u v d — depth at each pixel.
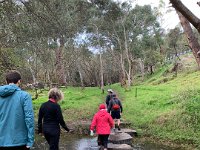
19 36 19.64
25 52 26.41
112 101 16.62
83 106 27.61
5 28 18.44
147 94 32.19
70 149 13.57
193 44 4.23
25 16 18.12
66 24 25.66
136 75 85.75
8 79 5.17
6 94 5.03
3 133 4.93
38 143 14.66
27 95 5.11
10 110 4.99
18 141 4.90
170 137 15.88
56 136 8.48
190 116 17.38
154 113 20.44
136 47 56.88
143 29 57.22
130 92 40.41
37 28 19.08
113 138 15.05
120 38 56.56
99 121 12.41
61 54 49.06
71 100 32.88
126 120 20.23
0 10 17.31
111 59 77.81
